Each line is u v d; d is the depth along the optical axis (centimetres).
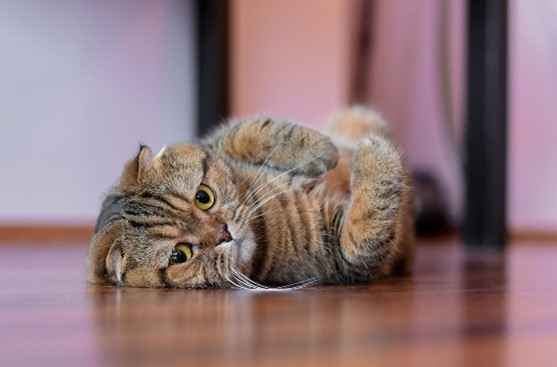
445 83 364
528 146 326
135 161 157
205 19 338
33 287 148
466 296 128
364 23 378
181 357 73
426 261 231
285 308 110
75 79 331
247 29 347
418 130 391
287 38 346
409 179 174
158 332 88
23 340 85
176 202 147
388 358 73
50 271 191
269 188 160
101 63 336
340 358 72
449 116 365
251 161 167
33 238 322
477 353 76
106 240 152
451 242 336
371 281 161
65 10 327
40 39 322
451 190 378
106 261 151
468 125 289
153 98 349
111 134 340
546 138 319
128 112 343
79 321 98
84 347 80
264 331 88
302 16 346
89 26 333
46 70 324
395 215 155
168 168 150
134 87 344
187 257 144
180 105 354
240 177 161
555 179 316
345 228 155
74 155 331
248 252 150
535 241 323
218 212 149
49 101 326
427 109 385
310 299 122
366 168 153
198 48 343
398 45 390
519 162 330
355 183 154
